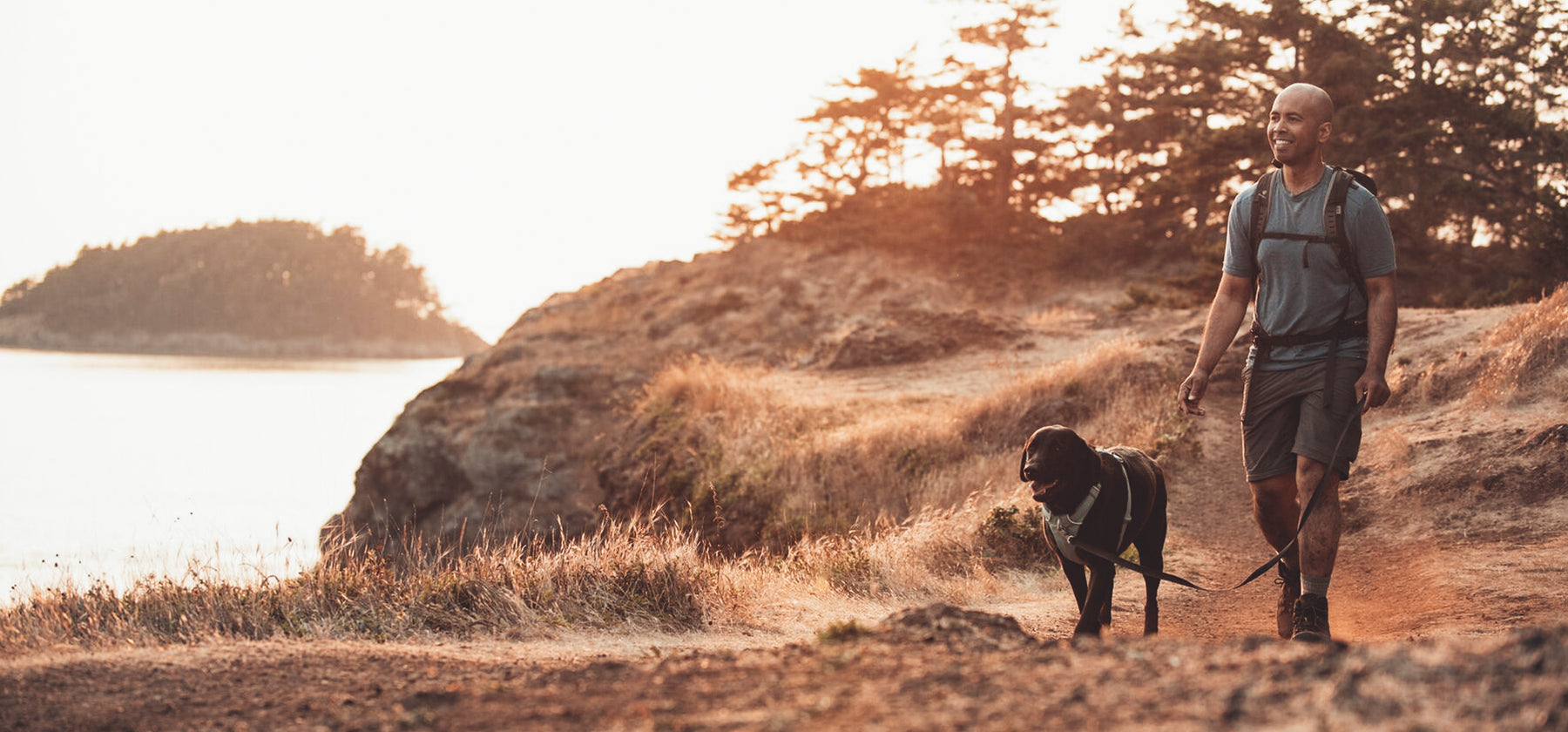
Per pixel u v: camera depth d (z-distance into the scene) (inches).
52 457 3154.5
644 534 290.8
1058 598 329.4
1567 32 1254.9
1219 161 1331.2
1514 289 1001.5
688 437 751.1
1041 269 1740.9
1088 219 1774.1
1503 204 1206.3
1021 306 1624.0
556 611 240.8
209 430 4375.0
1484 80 1261.1
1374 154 1198.9
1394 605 287.3
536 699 111.0
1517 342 493.0
